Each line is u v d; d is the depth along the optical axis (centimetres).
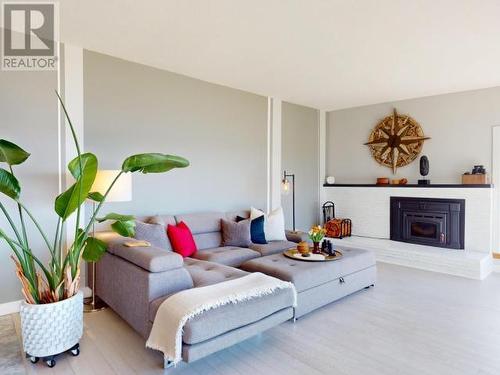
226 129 463
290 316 253
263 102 513
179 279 236
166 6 251
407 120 534
